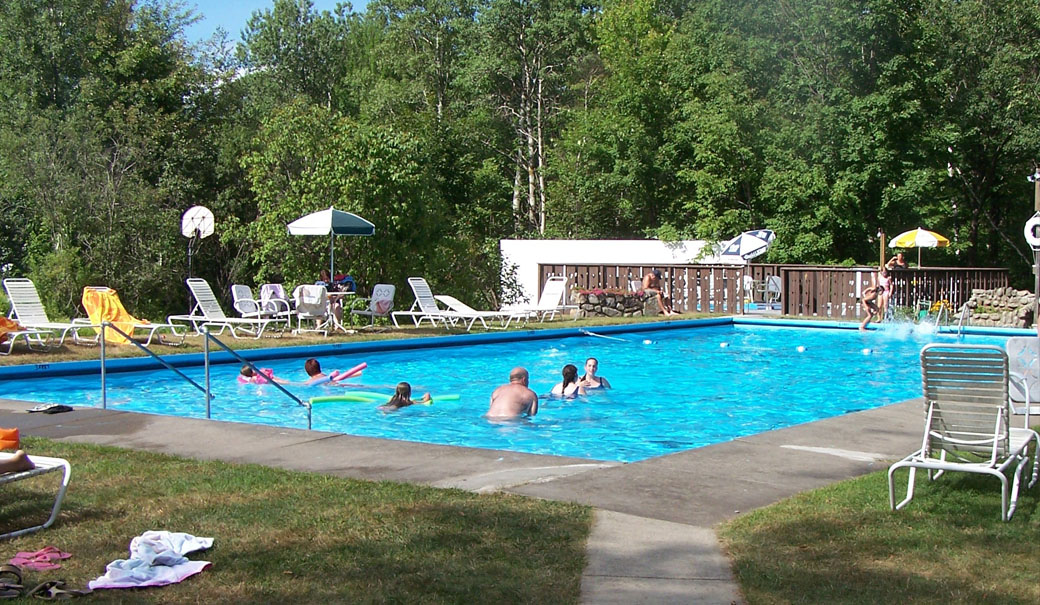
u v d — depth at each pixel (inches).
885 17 1145.4
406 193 925.8
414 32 1836.9
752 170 1262.3
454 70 1777.8
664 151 1364.4
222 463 265.4
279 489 233.3
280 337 685.9
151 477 246.8
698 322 895.7
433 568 173.6
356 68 2022.6
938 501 226.2
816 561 179.2
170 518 206.2
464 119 1665.8
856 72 1192.2
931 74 1209.4
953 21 1309.1
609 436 396.5
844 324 876.6
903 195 1163.3
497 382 554.6
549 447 370.9
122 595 159.3
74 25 1210.0
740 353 716.7
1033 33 1332.4
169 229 1002.1
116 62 1206.3
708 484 244.4
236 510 212.7
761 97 1304.1
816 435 316.8
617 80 1483.8
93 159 991.0
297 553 182.1
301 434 314.8
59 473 250.5
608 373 605.0
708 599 159.5
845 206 1187.9
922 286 967.6
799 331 884.0
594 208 1553.9
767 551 185.2
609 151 1434.5
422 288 812.0
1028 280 1429.6
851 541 191.9
